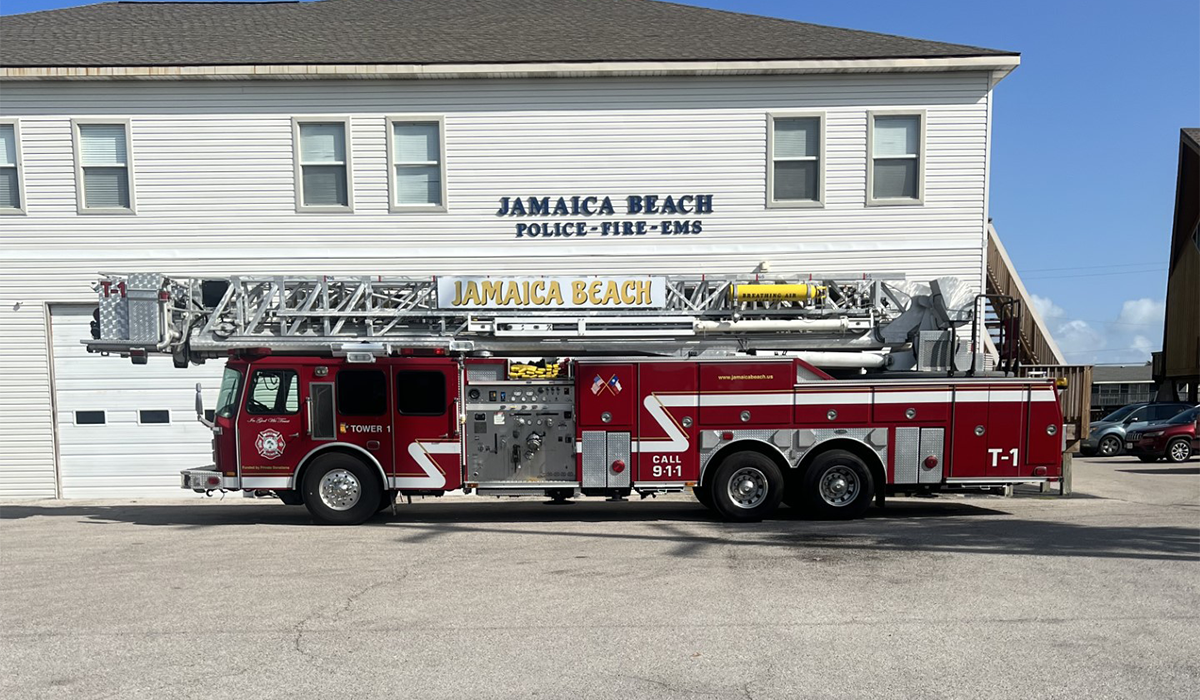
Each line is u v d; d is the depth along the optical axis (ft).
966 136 44.91
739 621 17.89
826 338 34.06
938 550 25.68
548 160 45.29
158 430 45.29
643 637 16.83
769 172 45.19
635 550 26.09
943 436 32.53
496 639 16.75
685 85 45.06
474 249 45.50
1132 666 15.02
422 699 13.67
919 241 45.24
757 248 45.42
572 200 45.39
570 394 32.73
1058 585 20.86
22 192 44.32
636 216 45.50
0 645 16.61
